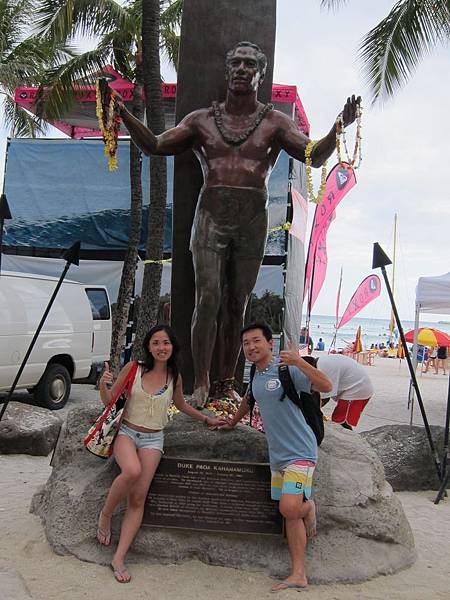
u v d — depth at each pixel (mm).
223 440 4457
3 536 4559
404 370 27609
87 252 14898
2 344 9789
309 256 13258
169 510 4211
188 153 5672
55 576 3879
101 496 4320
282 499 3830
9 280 10281
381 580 4074
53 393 11133
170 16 14938
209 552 4145
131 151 12633
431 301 12570
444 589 3998
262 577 4004
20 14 17516
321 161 4520
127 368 4172
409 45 10992
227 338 5133
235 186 4738
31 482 6406
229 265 4992
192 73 5668
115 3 13273
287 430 3916
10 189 14922
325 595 3816
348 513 4277
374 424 11664
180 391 4359
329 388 3908
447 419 6945
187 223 5699
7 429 7641
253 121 4801
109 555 4117
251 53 4715
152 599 3662
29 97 16578
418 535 5266
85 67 13977
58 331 11156
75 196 14852
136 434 4102
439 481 6992
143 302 10398
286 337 13875
